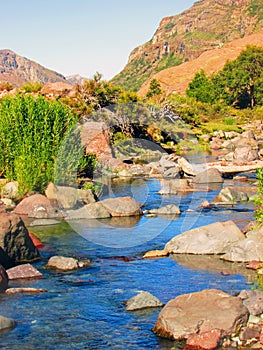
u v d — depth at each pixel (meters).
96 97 35.34
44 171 20.17
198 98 96.00
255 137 50.69
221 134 49.28
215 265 11.30
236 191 19.67
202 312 7.88
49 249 12.93
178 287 9.95
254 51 103.88
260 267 10.97
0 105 22.83
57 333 7.98
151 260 11.91
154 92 74.62
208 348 7.34
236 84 94.88
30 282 10.33
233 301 8.00
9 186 20.02
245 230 13.54
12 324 8.26
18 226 11.75
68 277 10.68
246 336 7.56
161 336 7.80
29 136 20.52
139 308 8.91
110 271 11.11
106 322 8.37
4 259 11.33
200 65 153.50
